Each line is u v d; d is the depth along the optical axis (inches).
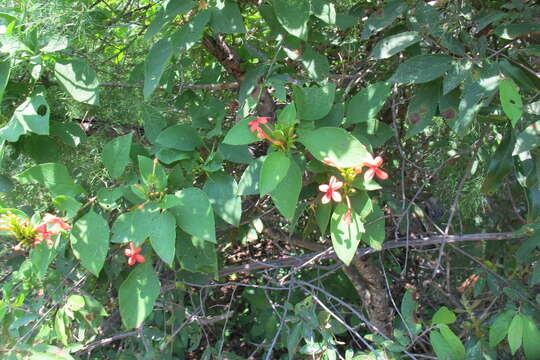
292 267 91.4
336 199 58.2
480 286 90.2
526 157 69.8
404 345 74.0
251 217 93.0
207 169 66.3
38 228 60.1
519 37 71.3
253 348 135.6
